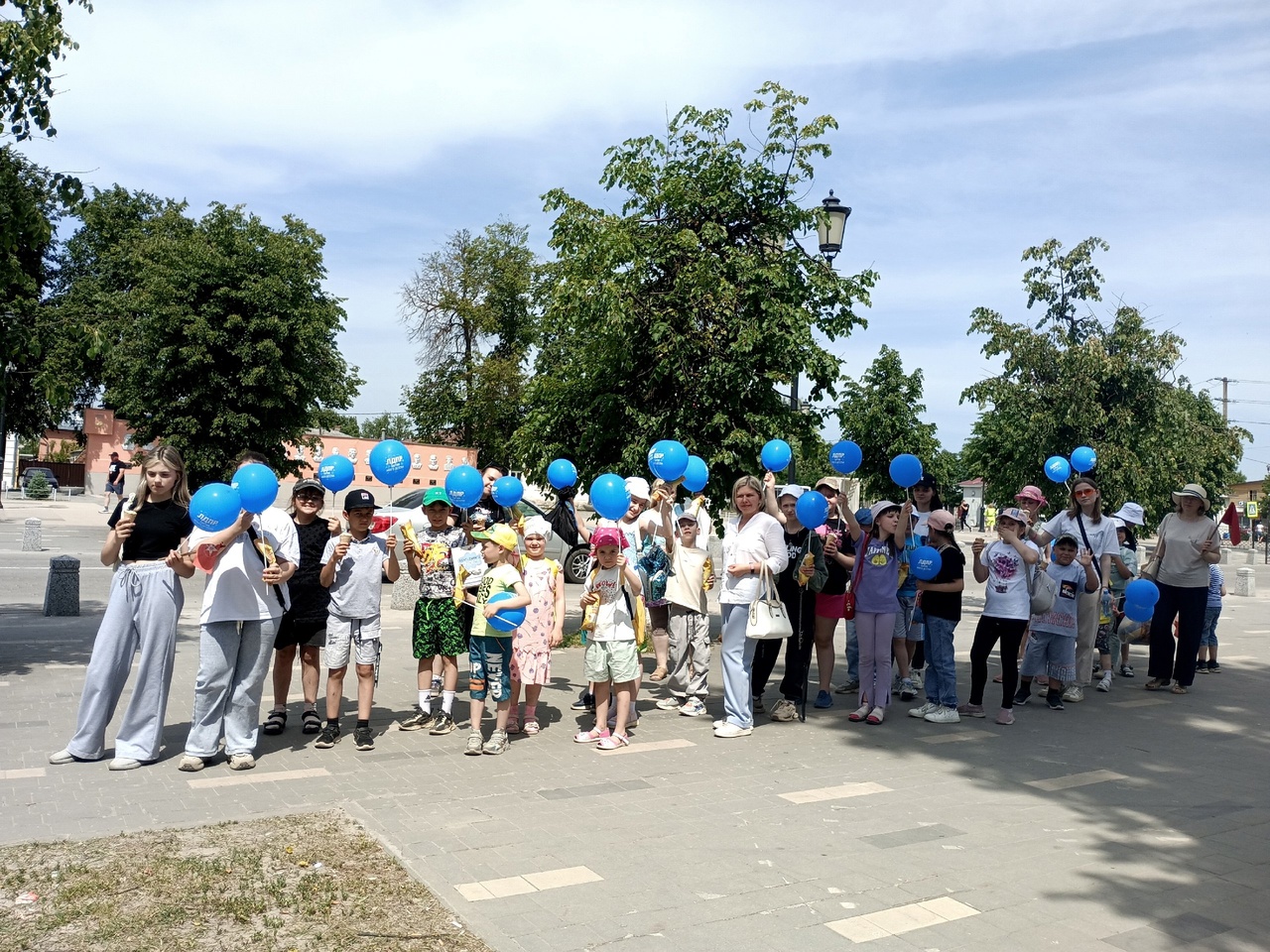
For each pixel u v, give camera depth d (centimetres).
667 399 1136
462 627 735
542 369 1289
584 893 429
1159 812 578
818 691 938
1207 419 3494
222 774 601
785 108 1124
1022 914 423
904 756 702
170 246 2958
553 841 496
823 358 1114
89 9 895
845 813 559
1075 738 771
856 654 944
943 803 586
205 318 2761
